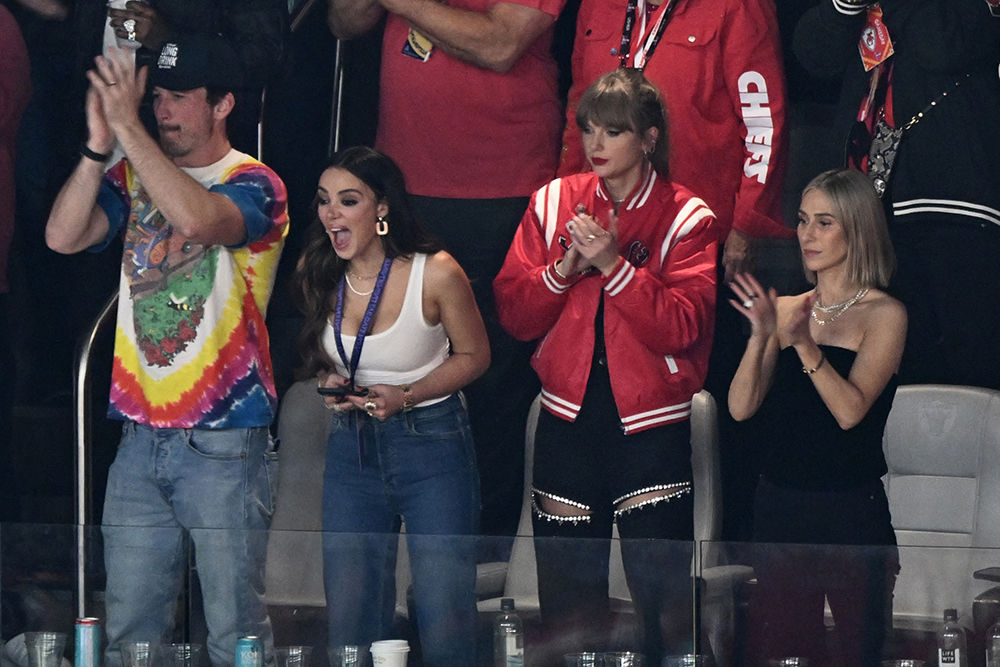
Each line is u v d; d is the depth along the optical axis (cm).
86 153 1408
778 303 1425
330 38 1784
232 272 1396
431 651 1143
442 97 1747
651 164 1425
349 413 1330
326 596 1153
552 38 1744
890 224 1766
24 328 1786
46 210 1778
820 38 1745
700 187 1694
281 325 1758
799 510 1338
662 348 1368
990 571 1092
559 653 1129
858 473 1330
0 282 1778
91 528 1175
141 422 1374
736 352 1730
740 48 1667
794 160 1767
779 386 1362
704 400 1648
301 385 1697
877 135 1756
